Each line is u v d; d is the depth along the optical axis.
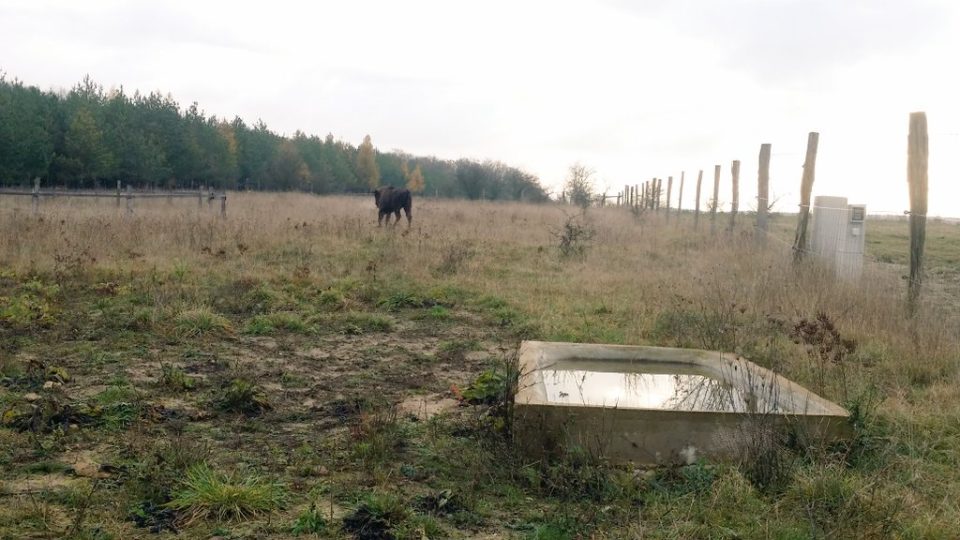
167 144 42.88
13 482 4.16
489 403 5.99
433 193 69.00
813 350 7.00
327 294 10.23
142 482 4.14
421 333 8.83
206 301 9.50
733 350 7.42
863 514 3.93
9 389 5.89
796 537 3.71
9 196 26.89
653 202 34.78
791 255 12.40
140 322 8.21
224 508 3.86
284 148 52.81
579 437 4.65
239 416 5.55
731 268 12.72
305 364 7.23
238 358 7.31
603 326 8.87
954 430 5.36
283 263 12.81
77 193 19.94
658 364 6.49
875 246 18.72
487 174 53.22
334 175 58.75
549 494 4.33
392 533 3.71
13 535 3.51
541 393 5.18
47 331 7.88
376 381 6.72
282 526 3.78
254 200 31.66
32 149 33.31
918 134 8.69
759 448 4.44
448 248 14.91
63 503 3.92
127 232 14.20
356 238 16.89
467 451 4.90
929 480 4.50
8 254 11.76
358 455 4.78
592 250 15.85
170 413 5.51
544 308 9.88
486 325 9.30
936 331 7.57
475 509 4.09
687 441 4.65
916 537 3.77
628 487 4.32
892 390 6.32
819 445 4.68
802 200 12.38
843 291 9.42
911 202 8.80
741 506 4.09
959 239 19.97
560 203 43.69
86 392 5.96
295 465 4.62
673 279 11.96
